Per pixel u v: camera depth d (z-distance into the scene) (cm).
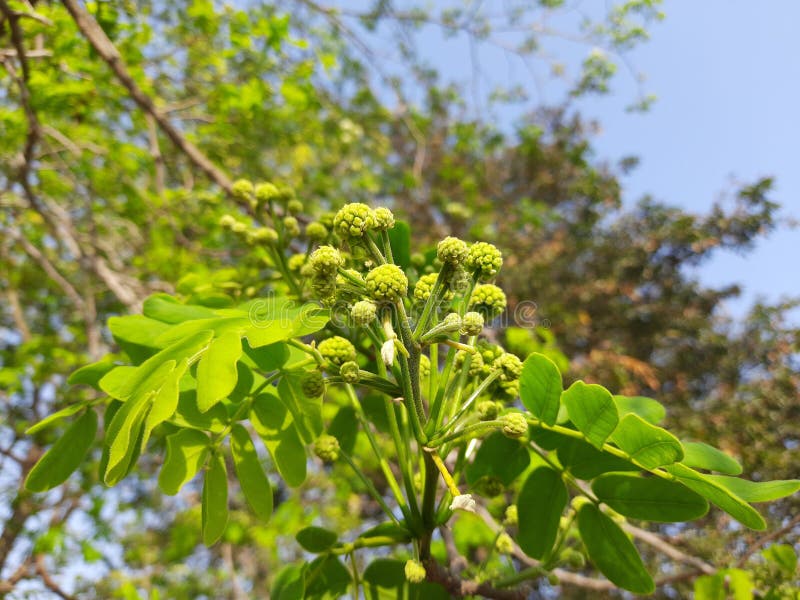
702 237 1102
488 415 194
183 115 630
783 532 303
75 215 732
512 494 444
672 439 165
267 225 311
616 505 213
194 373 179
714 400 808
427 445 180
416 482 232
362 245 188
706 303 1122
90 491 771
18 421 780
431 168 1349
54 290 852
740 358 971
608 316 1135
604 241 1239
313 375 192
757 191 1077
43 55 446
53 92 504
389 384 187
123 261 766
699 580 283
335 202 896
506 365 196
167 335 177
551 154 1356
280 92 616
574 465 218
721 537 411
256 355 200
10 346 915
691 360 1038
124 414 155
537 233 1246
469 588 226
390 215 188
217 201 620
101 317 833
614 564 215
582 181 1287
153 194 666
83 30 403
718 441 679
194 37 599
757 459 600
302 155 830
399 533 215
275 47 545
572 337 1062
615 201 1245
